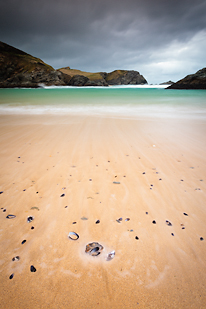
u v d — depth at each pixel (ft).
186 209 7.72
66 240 6.12
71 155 13.35
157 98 63.26
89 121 25.45
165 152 14.20
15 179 9.93
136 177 10.37
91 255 5.59
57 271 5.09
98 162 12.25
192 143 16.39
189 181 9.95
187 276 4.99
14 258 5.44
